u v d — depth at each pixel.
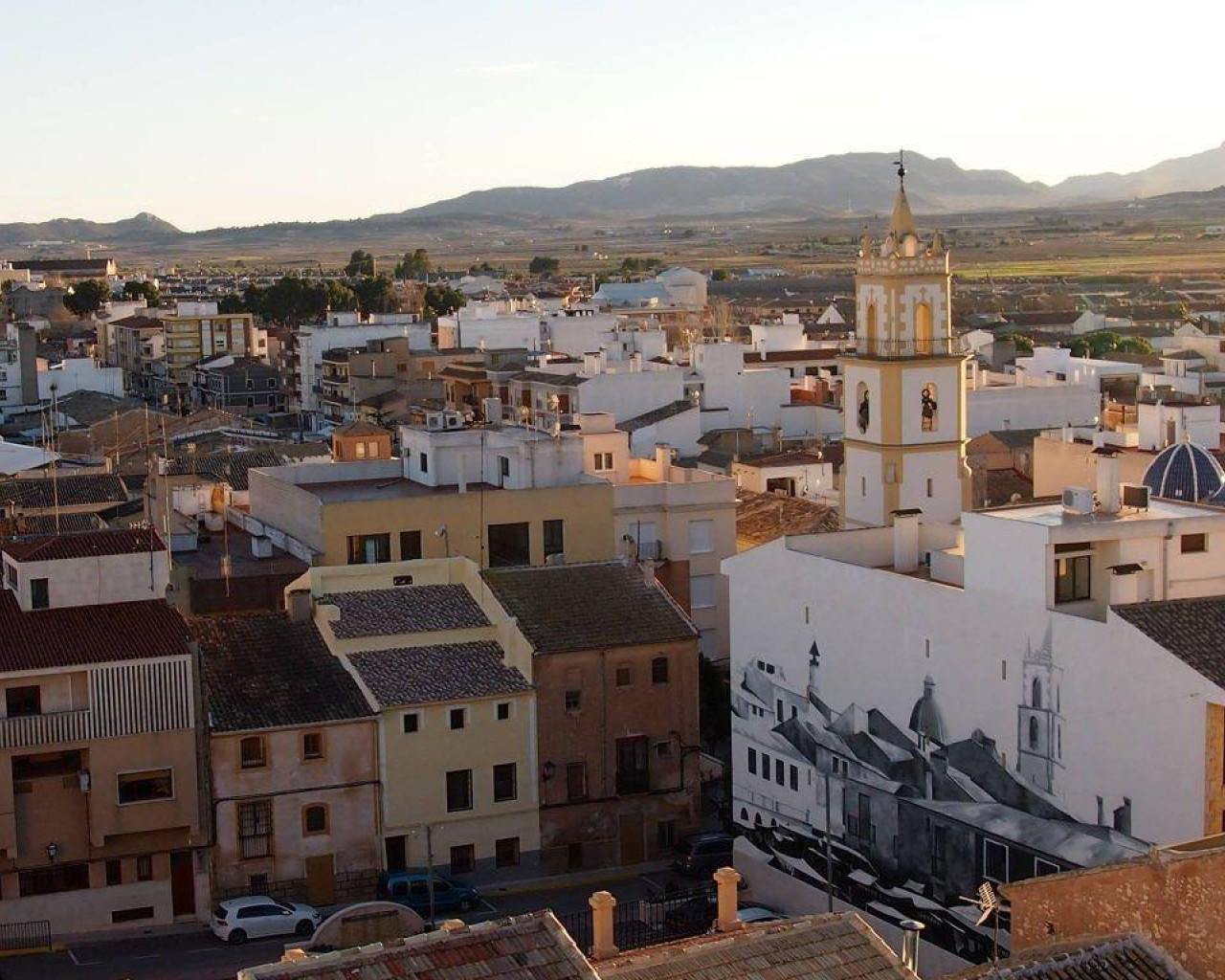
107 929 90.50
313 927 89.69
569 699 100.00
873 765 87.12
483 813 98.31
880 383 120.00
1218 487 106.00
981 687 80.75
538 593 103.81
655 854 102.12
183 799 90.69
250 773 93.06
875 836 87.19
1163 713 72.25
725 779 105.00
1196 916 52.03
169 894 91.62
